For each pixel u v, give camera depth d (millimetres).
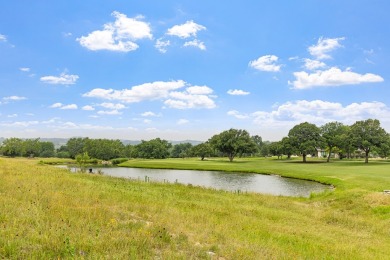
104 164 130500
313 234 15914
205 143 173375
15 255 7188
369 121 110812
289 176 70312
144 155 192250
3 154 179750
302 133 128000
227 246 10086
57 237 8547
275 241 12742
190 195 27500
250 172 83312
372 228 20000
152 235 10141
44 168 39125
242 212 20609
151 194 24172
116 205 15203
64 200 14133
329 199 32000
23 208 11367
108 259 7539
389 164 99625
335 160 138625
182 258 8195
